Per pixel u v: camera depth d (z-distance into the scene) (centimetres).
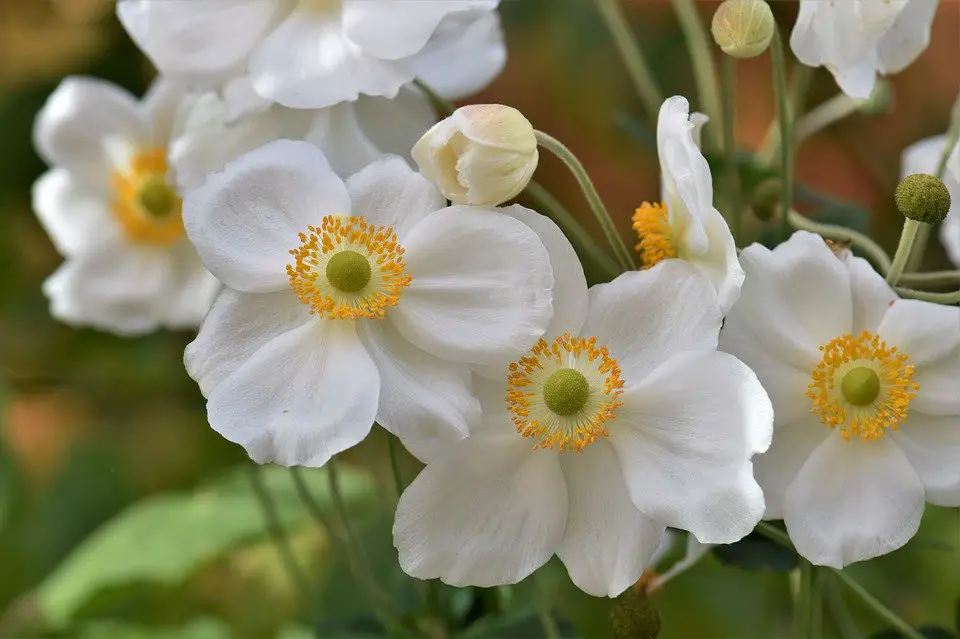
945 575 88
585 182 69
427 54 74
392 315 68
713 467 67
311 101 71
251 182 69
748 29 70
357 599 81
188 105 76
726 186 76
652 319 68
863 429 69
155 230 85
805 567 71
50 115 84
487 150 67
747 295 69
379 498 84
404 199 69
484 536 68
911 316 69
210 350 68
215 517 90
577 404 68
